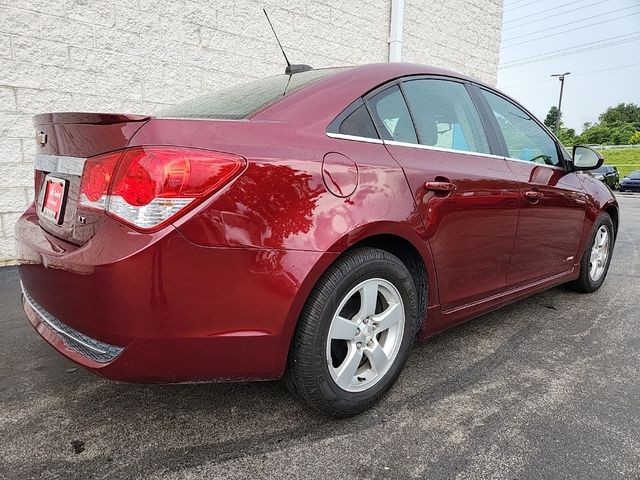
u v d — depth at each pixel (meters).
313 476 1.66
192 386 2.26
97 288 1.51
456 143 2.49
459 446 1.84
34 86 4.16
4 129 4.05
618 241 6.73
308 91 2.03
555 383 2.37
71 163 1.74
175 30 4.95
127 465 1.70
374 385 2.06
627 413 2.10
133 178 1.50
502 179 2.58
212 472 1.67
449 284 2.33
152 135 1.55
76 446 1.80
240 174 1.60
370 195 1.91
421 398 2.20
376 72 2.25
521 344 2.85
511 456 1.79
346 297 1.88
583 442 1.88
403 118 2.25
